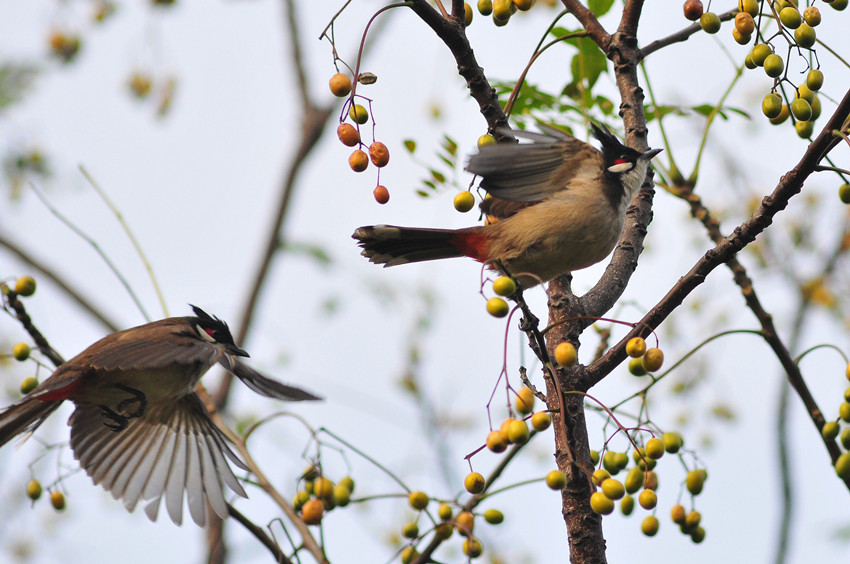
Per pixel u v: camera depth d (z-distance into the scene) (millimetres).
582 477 7387
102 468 9047
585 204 9523
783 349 9031
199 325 9711
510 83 10797
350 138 7609
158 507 8859
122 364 8219
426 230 9703
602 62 10906
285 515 9594
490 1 8742
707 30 8406
